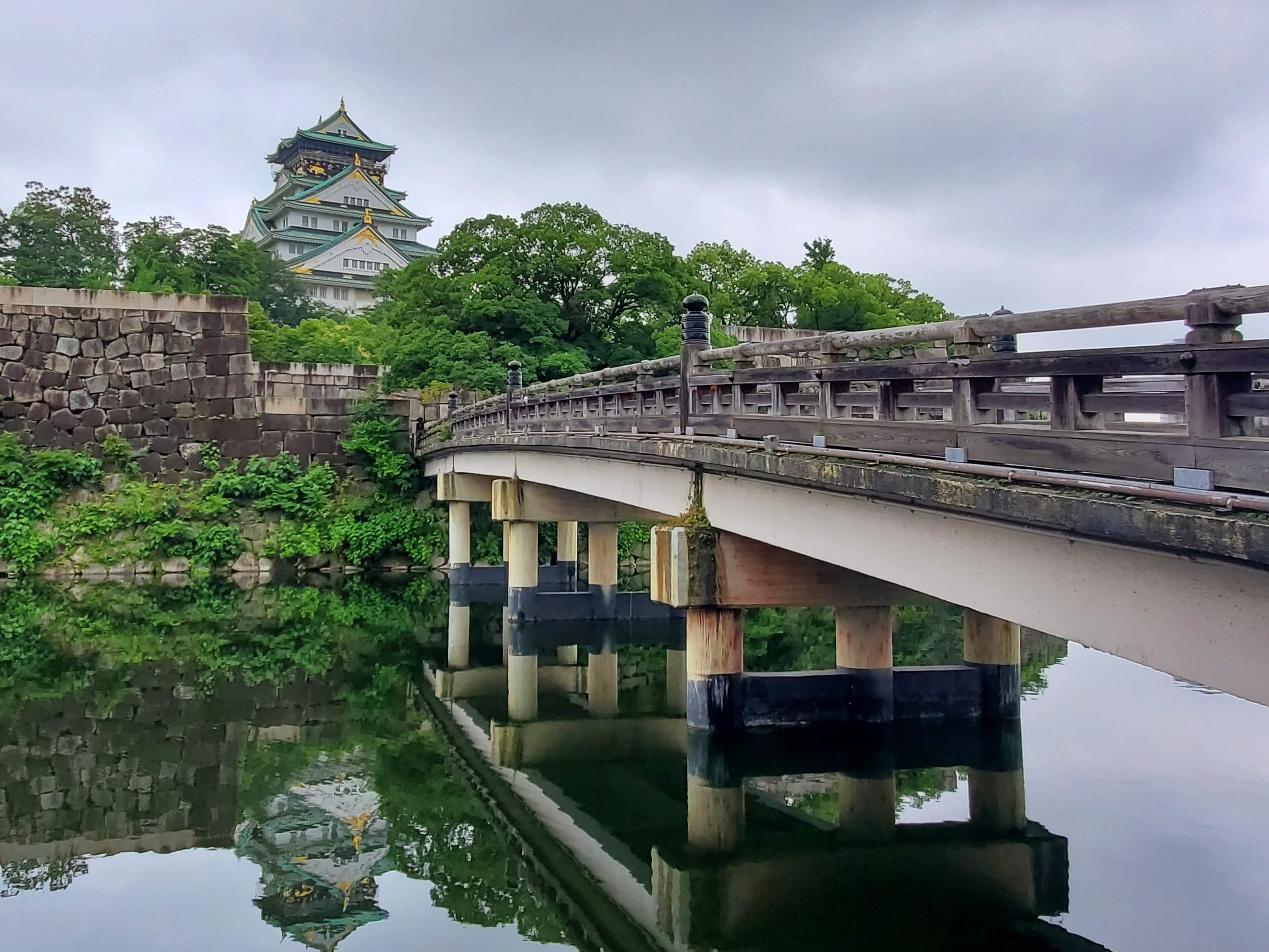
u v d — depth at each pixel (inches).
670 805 474.3
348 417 1515.7
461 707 690.2
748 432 446.3
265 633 963.3
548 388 866.1
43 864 400.2
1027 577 279.7
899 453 328.5
